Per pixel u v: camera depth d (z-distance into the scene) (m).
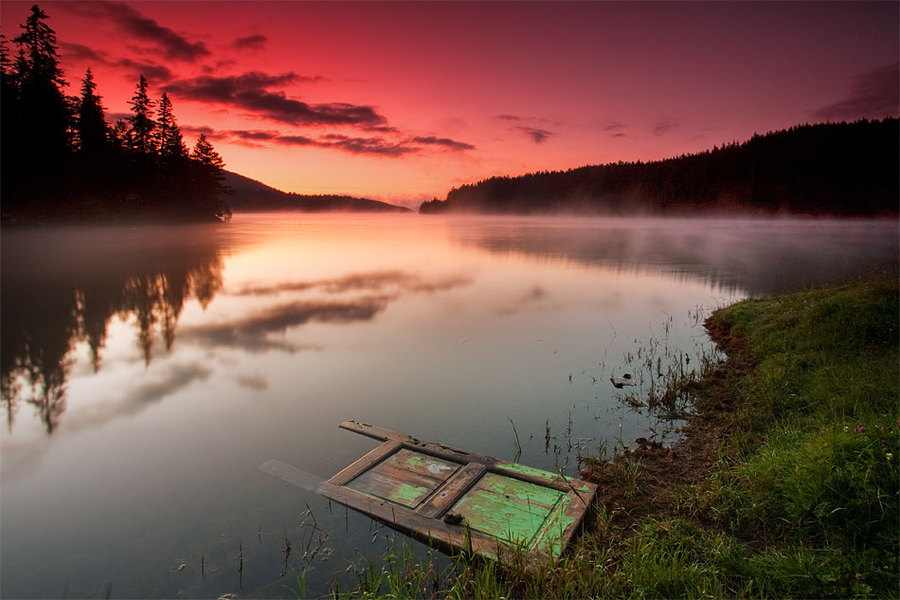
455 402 8.12
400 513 4.97
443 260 30.70
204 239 49.00
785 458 5.06
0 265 27.45
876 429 4.81
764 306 12.84
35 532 4.94
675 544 4.27
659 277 23.30
